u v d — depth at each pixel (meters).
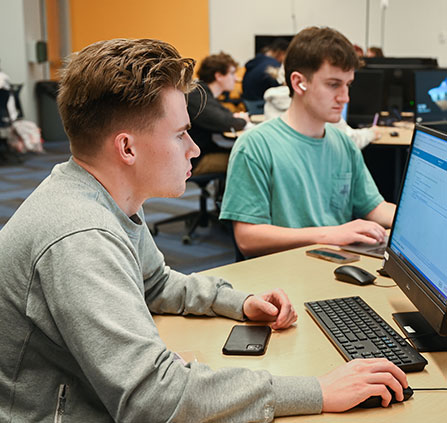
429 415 1.06
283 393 1.06
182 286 1.48
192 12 8.44
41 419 1.05
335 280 1.68
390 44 8.97
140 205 1.19
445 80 4.30
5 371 1.06
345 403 1.06
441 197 1.30
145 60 1.08
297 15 8.77
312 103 2.11
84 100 1.07
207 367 1.04
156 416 0.96
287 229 2.02
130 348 0.97
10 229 1.07
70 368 1.05
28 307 1.02
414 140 1.52
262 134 2.13
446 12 8.55
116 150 1.09
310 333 1.37
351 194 2.30
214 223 4.85
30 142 7.21
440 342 1.30
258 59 6.23
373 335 1.31
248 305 1.41
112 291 1.00
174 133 1.12
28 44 7.98
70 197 1.07
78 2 8.45
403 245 1.48
